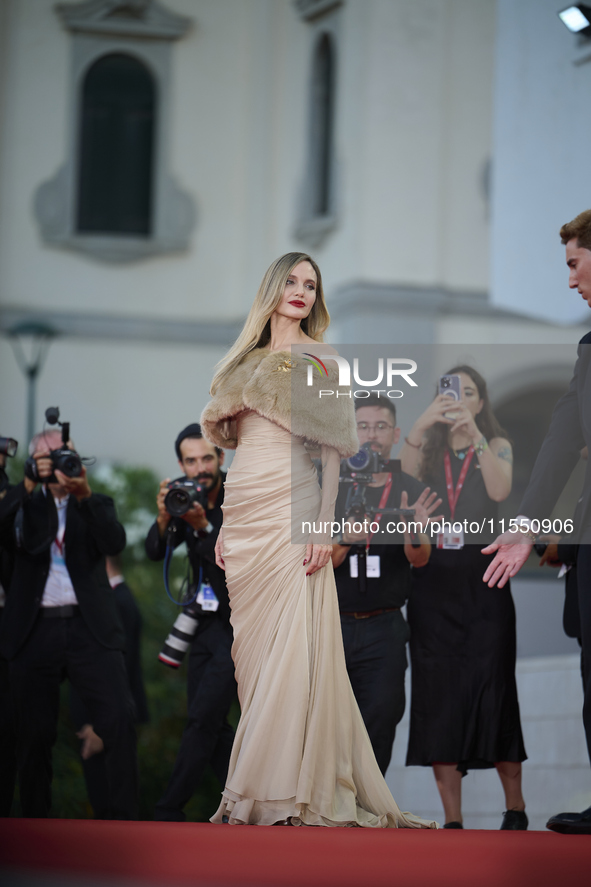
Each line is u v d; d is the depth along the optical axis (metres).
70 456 13.19
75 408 40.34
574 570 12.00
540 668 17.09
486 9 38.38
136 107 41.72
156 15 41.34
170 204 41.34
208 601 13.91
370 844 8.31
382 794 10.22
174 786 13.51
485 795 17.47
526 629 19.88
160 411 40.84
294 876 7.73
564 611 12.16
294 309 10.75
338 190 38.06
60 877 7.86
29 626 13.46
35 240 40.78
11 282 40.56
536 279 20.53
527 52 20.98
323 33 39.00
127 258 41.00
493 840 8.41
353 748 10.27
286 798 9.73
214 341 41.25
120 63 41.59
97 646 13.51
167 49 41.59
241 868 7.89
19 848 8.51
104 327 40.75
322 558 10.27
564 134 19.86
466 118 38.12
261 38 41.28
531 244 20.70
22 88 40.94
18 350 40.03
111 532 13.41
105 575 13.90
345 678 10.28
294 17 40.28
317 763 9.88
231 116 41.72
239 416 10.71
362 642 12.83
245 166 41.62
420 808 18.34
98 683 13.42
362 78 37.25
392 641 12.80
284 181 40.28
